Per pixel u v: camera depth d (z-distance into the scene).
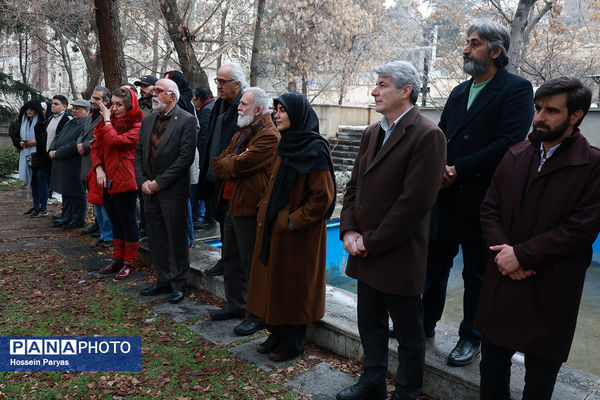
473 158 2.54
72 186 6.54
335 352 3.21
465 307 2.75
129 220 4.62
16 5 12.58
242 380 2.85
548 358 1.90
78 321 3.68
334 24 16.20
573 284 1.87
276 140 3.29
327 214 2.92
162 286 4.26
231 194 3.54
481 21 2.60
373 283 2.39
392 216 2.26
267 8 15.55
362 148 2.60
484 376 2.15
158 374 2.93
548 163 1.93
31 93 15.71
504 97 2.55
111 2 7.11
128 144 4.39
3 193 9.89
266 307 2.96
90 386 2.79
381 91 2.36
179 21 8.91
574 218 1.82
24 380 2.85
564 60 12.34
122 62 7.38
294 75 16.66
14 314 3.77
